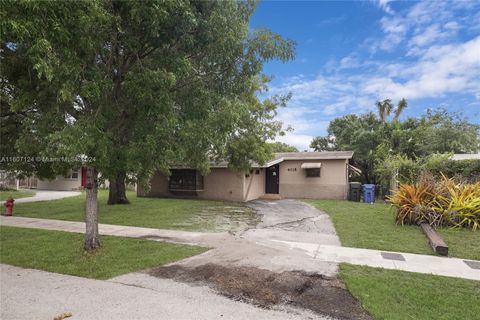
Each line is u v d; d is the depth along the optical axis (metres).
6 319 3.84
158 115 5.68
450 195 10.02
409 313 4.01
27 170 9.34
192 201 17.94
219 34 6.04
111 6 5.16
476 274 5.55
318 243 7.89
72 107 6.36
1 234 8.90
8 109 8.00
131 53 6.17
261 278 5.34
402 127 24.27
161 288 4.91
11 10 3.92
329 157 19.92
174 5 5.15
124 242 7.90
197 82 6.65
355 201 18.33
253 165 18.30
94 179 7.08
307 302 4.39
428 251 7.07
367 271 5.66
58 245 7.55
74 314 3.98
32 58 4.27
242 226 10.31
